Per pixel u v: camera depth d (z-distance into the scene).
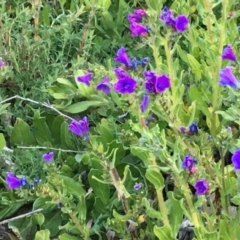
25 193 0.85
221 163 0.85
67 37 1.13
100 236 0.94
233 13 1.04
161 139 0.81
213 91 0.98
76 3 1.22
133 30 0.90
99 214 0.97
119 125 1.04
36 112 1.05
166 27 0.87
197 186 0.79
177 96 0.92
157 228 0.83
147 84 0.78
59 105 1.09
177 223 0.85
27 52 1.12
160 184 0.83
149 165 0.83
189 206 0.82
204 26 1.26
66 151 1.02
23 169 1.01
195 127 0.84
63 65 1.13
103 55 1.20
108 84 0.93
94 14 1.19
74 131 0.83
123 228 0.88
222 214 0.87
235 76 0.84
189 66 1.09
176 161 0.84
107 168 0.85
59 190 0.87
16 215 1.01
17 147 1.01
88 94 1.06
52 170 0.86
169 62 0.90
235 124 1.01
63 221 0.97
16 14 1.17
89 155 0.97
